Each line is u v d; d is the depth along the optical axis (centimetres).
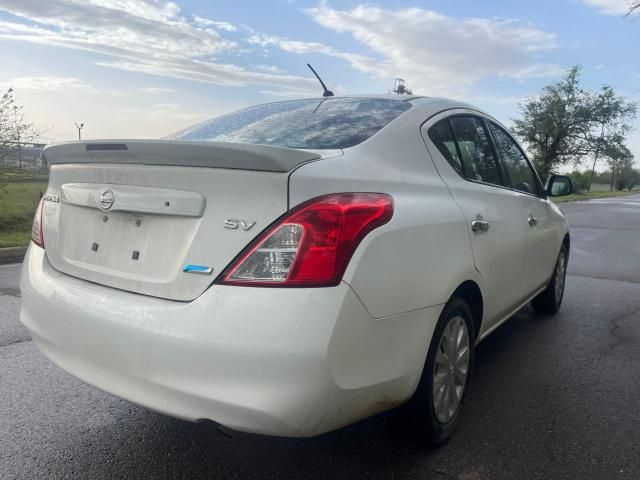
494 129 392
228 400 198
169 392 209
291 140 278
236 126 321
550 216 466
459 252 277
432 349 259
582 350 431
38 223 280
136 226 233
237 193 209
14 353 405
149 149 220
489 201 332
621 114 4825
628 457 275
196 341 202
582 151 5041
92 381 231
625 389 357
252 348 196
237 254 205
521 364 400
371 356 217
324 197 210
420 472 260
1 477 253
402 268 231
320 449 279
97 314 227
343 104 323
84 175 253
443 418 279
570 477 258
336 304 201
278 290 199
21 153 1202
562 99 4972
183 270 213
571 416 318
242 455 275
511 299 373
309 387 197
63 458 270
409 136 287
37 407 322
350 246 209
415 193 262
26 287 267
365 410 222
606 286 680
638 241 1197
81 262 250
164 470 262
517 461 271
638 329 490
